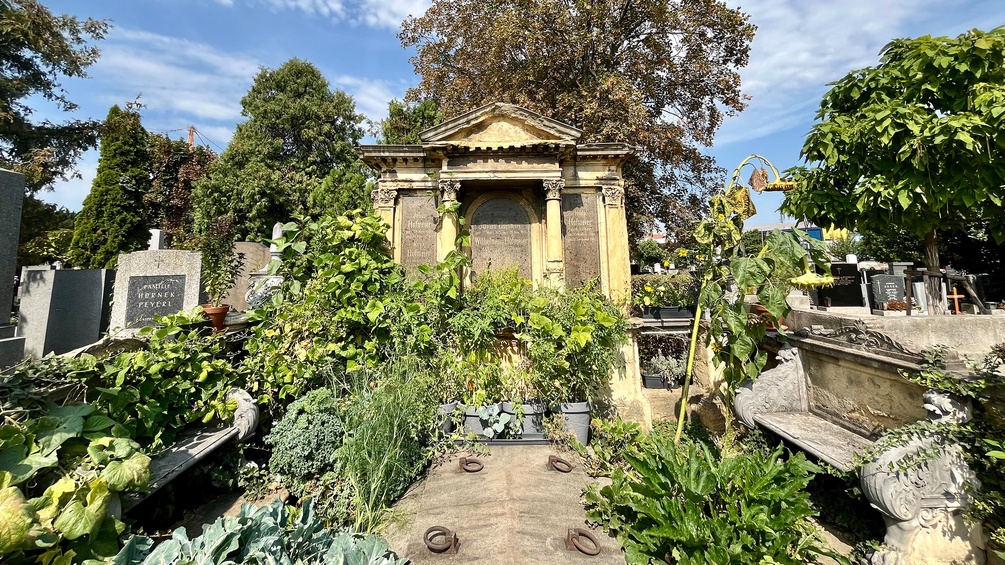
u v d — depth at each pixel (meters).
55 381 3.16
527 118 7.91
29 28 12.80
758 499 3.17
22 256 15.25
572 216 8.35
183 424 4.29
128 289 7.20
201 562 2.14
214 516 4.19
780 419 5.29
